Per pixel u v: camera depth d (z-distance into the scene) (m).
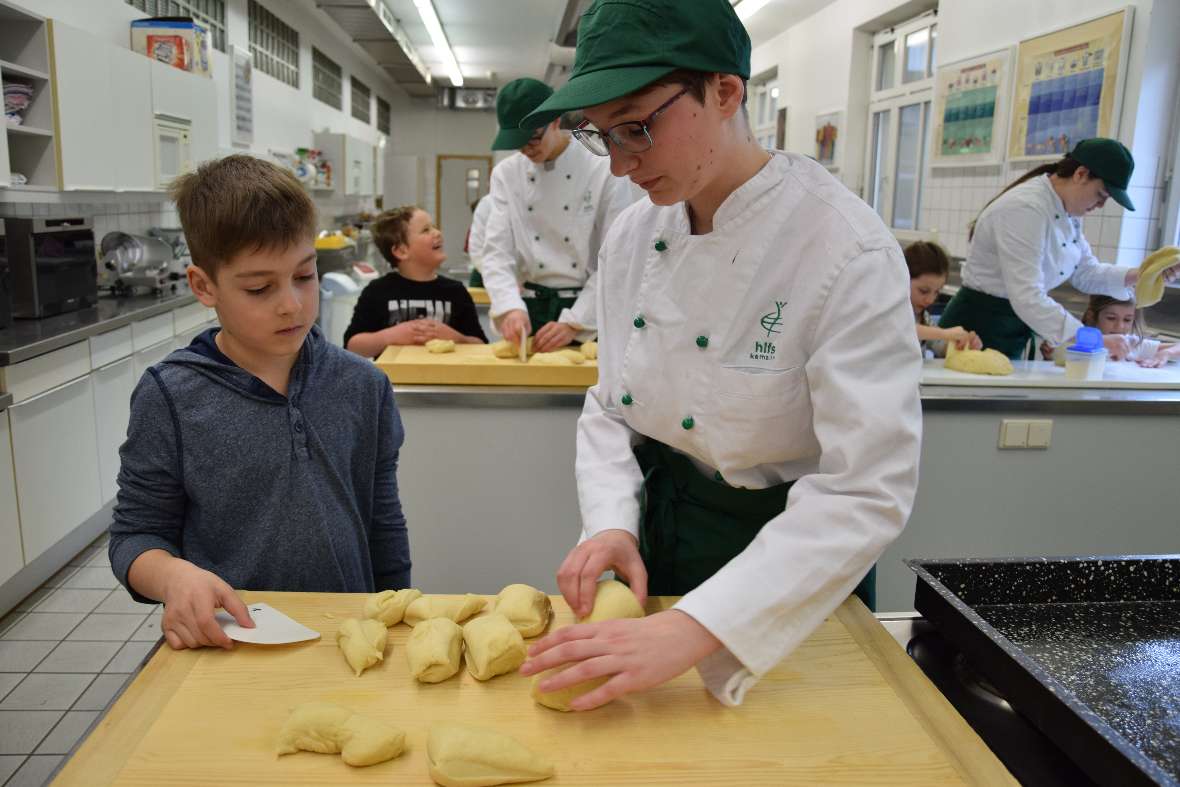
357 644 0.84
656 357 1.00
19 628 2.55
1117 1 3.33
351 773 0.69
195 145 4.61
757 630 0.75
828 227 0.86
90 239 3.55
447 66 10.46
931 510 2.06
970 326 2.75
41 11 3.58
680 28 0.76
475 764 0.67
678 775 0.69
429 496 2.15
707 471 1.07
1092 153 2.34
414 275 2.91
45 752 1.94
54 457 2.85
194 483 1.03
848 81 5.86
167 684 0.80
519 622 0.91
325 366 1.12
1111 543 2.12
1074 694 0.81
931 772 0.70
